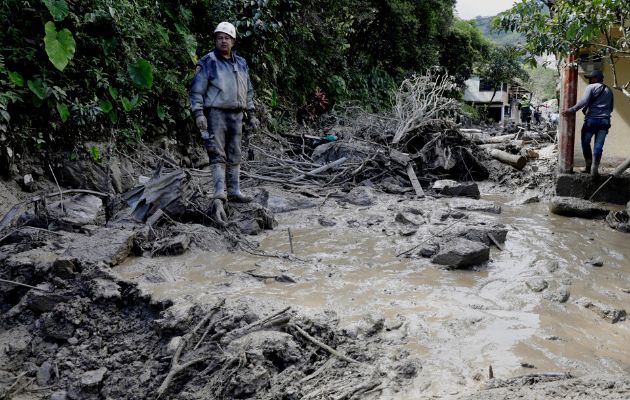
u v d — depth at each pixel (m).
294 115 14.84
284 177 9.10
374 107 20.72
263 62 11.96
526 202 8.55
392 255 5.15
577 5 5.82
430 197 8.37
